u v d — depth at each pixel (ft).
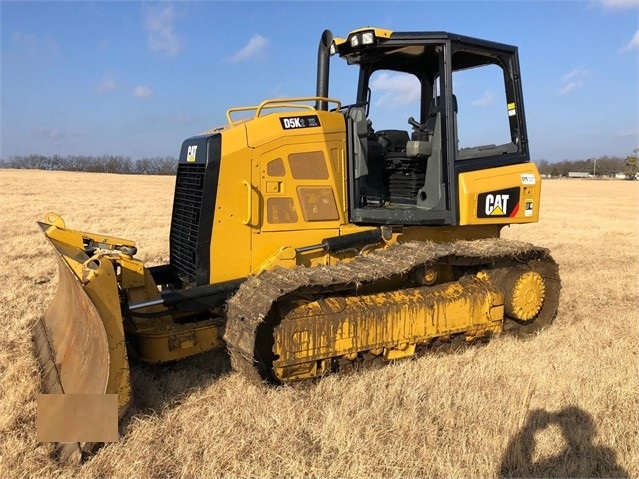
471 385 15.21
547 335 19.49
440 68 17.19
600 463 12.01
